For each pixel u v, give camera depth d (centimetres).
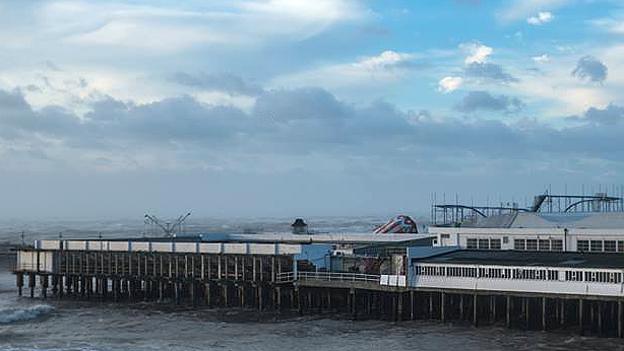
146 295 12200
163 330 9475
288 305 10812
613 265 8500
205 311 10806
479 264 9031
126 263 12125
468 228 11981
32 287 12800
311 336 8819
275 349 8200
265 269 10838
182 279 11488
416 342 8319
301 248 10506
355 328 9194
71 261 12588
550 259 9319
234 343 8569
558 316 8975
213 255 11262
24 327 9875
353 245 12700
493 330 8781
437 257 9781
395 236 13812
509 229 11619
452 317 9525
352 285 9819
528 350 7819
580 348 7850
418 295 9644
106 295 12325
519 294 8731
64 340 8938
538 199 14600
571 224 11719
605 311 8731
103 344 8631
